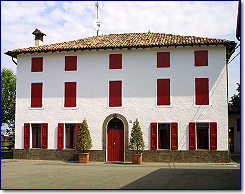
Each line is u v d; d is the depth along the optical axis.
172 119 17.31
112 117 17.94
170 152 17.06
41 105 18.94
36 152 18.64
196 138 16.94
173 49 17.75
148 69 17.89
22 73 19.44
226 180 10.56
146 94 17.75
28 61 19.42
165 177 11.41
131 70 18.06
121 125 18.03
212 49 17.38
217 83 17.14
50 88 18.94
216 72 17.22
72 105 18.53
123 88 18.03
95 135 18.02
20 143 19.03
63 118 18.53
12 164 16.69
